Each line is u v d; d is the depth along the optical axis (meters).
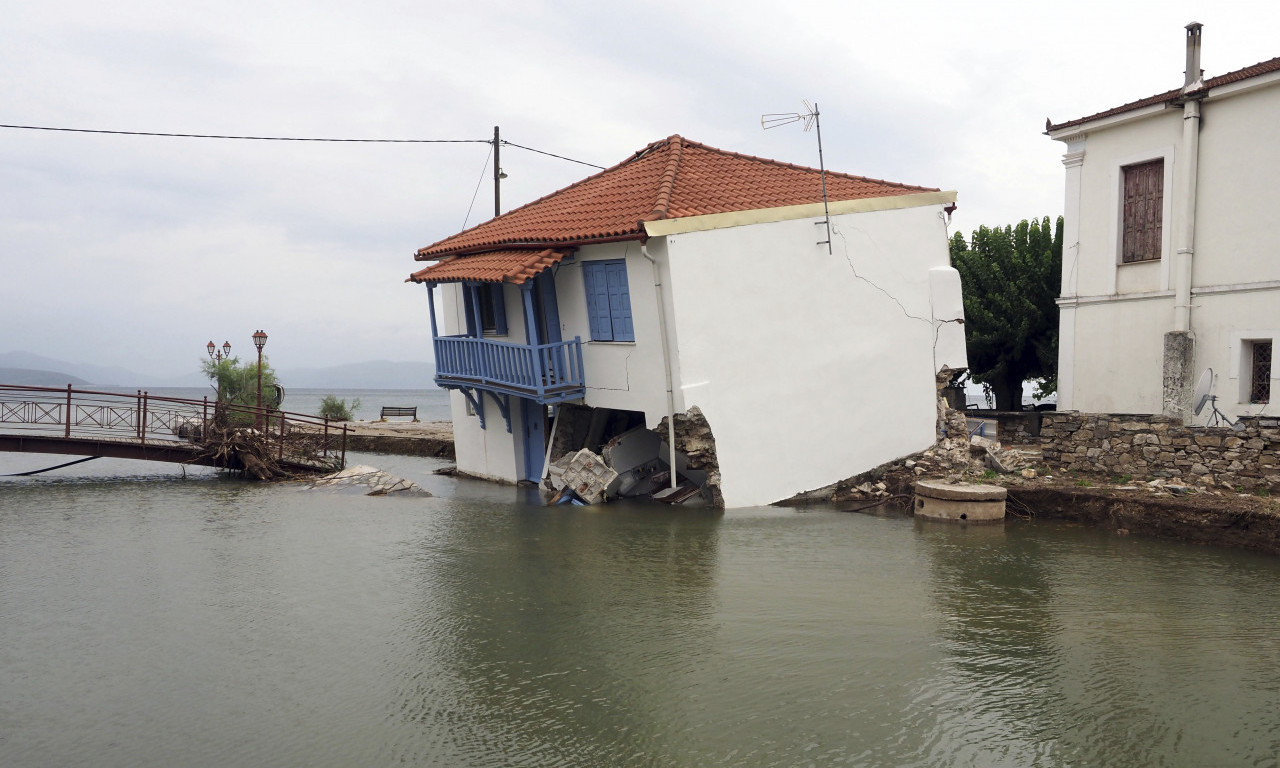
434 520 16.64
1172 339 17.75
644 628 10.33
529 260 17.55
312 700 8.54
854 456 17.58
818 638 9.93
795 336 16.91
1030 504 15.74
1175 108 17.80
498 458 21.92
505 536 15.08
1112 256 19.19
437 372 21.59
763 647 9.69
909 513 16.28
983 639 9.85
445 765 7.29
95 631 10.47
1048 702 8.30
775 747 7.50
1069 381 20.17
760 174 18.97
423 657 9.57
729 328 16.23
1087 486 15.49
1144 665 9.11
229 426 22.97
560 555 13.64
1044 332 24.69
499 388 19.09
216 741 7.73
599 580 12.26
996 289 25.08
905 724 7.89
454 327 23.16
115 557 13.84
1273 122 16.38
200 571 13.02
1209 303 17.41
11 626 10.62
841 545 13.91
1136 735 7.67
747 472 16.62
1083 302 19.83
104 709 8.38
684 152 19.62
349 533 15.53
